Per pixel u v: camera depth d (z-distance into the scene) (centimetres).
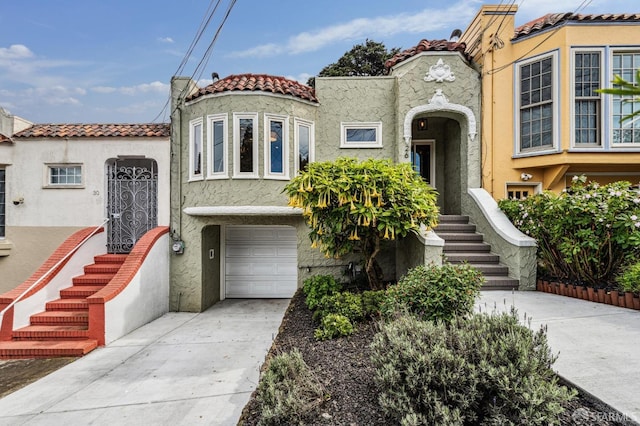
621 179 978
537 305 591
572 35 891
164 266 915
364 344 484
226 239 1111
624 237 603
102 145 928
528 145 961
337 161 664
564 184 970
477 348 306
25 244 909
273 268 1112
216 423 386
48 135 912
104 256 895
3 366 580
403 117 957
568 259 668
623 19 887
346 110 987
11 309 674
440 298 456
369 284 761
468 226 932
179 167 945
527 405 254
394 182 621
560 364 353
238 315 902
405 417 267
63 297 782
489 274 776
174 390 469
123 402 438
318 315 611
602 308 568
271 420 296
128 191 955
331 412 315
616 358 367
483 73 972
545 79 927
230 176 870
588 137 907
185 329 771
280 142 896
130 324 750
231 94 869
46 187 915
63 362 591
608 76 891
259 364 560
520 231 800
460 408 271
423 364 288
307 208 645
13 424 394
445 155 1157
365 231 665
